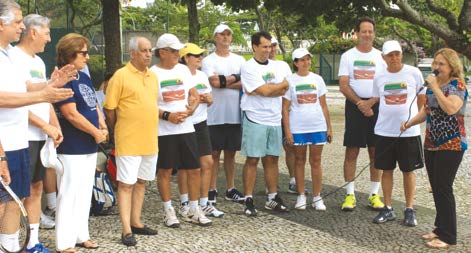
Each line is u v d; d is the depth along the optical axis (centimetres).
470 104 2323
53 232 579
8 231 429
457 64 529
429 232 598
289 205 716
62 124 498
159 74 589
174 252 523
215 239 567
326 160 1026
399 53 624
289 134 679
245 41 2891
